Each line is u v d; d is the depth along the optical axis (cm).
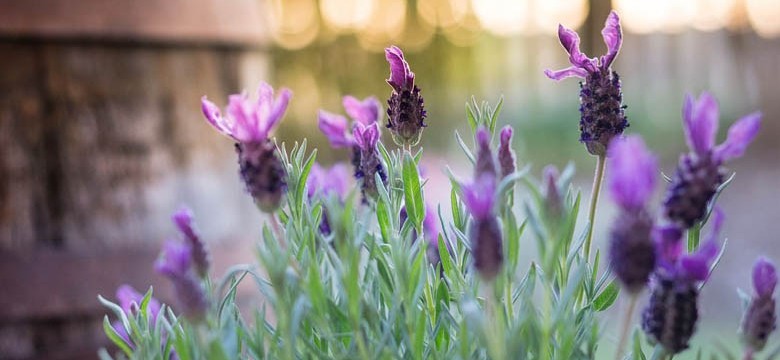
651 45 621
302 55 377
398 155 66
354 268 57
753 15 572
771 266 57
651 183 54
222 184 108
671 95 598
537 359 58
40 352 98
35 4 95
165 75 104
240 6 107
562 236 56
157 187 104
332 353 59
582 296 62
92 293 100
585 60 63
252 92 111
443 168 63
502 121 525
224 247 107
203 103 59
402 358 59
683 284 56
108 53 100
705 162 55
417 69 459
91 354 100
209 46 106
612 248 54
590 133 62
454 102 484
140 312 62
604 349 108
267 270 56
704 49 601
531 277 61
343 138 67
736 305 236
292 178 63
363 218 66
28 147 98
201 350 56
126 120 102
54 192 99
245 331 60
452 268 62
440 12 455
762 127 519
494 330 56
